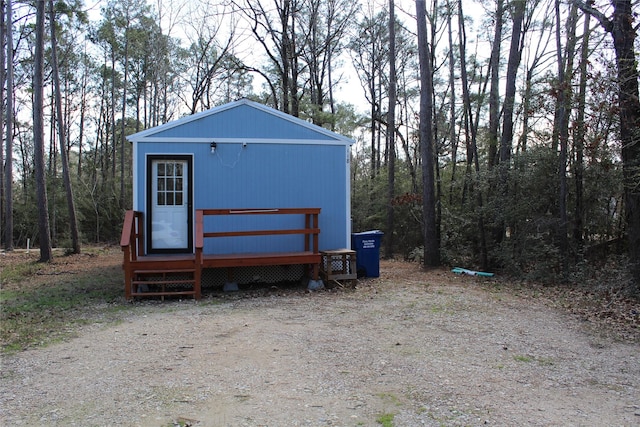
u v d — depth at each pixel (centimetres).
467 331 545
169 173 848
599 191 998
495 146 1262
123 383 372
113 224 2580
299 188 893
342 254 833
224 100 2483
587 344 498
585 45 834
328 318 605
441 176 1627
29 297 766
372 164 2333
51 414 315
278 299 737
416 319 602
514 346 486
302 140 893
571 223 1038
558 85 873
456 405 330
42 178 1338
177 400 337
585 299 744
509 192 1086
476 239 1250
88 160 3120
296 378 383
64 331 542
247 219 869
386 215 1819
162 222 842
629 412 322
